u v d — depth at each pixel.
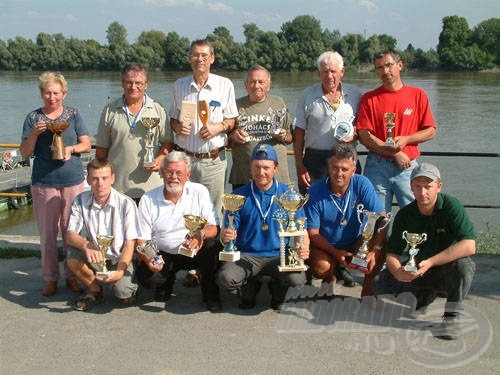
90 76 82.56
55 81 5.08
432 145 29.94
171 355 4.07
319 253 4.86
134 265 4.99
